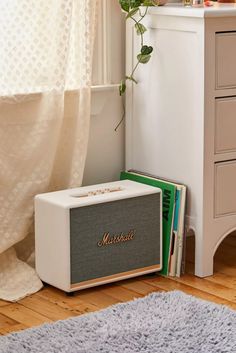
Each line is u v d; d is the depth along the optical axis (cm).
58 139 323
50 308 296
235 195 329
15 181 317
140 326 275
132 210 316
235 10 310
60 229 302
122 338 267
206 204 321
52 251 308
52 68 316
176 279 325
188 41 316
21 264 322
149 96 340
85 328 274
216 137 319
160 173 341
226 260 347
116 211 312
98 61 346
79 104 328
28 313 292
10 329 278
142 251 321
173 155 332
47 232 309
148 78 339
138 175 345
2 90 315
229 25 313
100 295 309
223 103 319
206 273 327
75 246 304
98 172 355
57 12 313
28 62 315
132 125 352
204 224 322
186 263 343
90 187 325
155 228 323
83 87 326
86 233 305
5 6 310
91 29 327
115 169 360
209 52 310
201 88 313
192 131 321
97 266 311
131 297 307
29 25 313
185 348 261
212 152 319
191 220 326
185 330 272
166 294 301
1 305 300
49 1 313
